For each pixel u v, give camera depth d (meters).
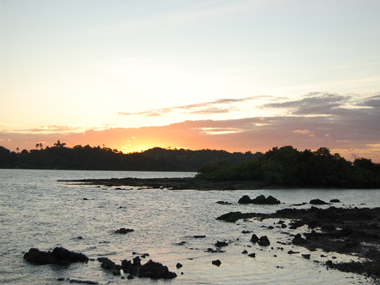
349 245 29.55
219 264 24.77
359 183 129.38
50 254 25.81
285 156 138.88
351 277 21.91
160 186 118.06
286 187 121.88
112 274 22.53
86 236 34.31
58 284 20.98
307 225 40.50
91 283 21.03
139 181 145.25
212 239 33.16
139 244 31.09
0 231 36.25
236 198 79.38
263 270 23.48
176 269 23.81
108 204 63.06
